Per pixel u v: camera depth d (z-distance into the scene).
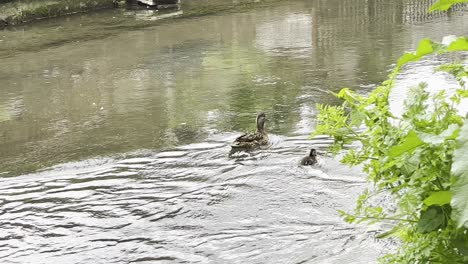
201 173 9.05
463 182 1.95
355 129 8.66
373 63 14.85
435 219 2.57
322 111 3.39
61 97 13.80
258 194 8.18
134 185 8.80
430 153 2.65
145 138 10.80
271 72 14.72
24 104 13.44
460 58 14.23
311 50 16.75
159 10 24.41
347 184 8.18
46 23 22.83
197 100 12.85
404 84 12.39
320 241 6.81
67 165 9.80
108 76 15.29
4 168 9.88
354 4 23.70
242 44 18.00
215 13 23.16
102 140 10.88
